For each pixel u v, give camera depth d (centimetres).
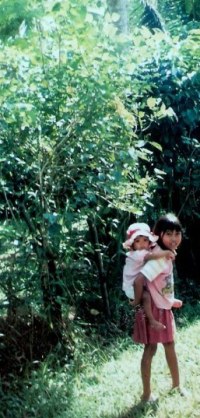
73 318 462
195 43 525
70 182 417
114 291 507
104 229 504
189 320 490
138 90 477
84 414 346
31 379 386
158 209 550
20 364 404
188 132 549
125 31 810
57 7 347
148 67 523
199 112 538
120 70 399
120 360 420
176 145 540
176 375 360
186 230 583
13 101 355
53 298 415
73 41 367
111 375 396
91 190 413
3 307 405
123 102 427
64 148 390
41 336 420
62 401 364
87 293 502
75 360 414
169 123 522
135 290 342
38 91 372
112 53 382
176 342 434
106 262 509
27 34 371
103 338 461
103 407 354
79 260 455
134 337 356
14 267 404
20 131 377
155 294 345
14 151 383
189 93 524
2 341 407
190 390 367
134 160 417
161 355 415
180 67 521
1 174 381
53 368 407
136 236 348
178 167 545
